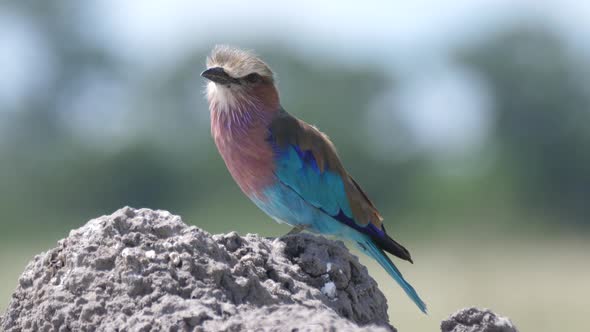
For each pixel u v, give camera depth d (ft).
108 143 126.21
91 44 137.59
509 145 126.11
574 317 58.23
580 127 126.41
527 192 122.21
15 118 130.82
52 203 122.52
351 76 133.28
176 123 126.62
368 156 126.00
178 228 22.48
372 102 132.26
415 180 124.57
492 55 137.18
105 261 21.83
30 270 23.06
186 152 124.98
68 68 136.46
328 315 20.98
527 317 58.49
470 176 122.93
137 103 129.59
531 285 71.72
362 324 23.86
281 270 23.04
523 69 133.39
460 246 103.09
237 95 29.53
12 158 124.16
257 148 29.55
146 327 20.44
